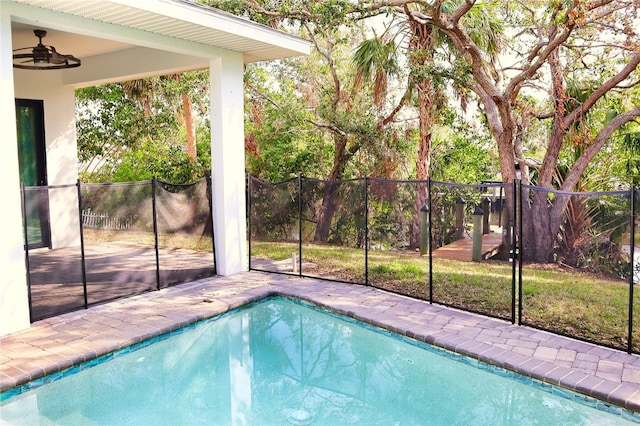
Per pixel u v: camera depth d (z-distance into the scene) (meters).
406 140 12.38
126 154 14.84
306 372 5.00
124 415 4.07
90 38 7.74
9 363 4.45
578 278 5.31
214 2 10.30
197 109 15.34
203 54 7.27
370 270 8.04
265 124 13.42
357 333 5.89
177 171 13.38
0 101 4.95
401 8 10.12
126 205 6.64
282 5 9.98
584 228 5.19
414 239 7.93
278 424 4.00
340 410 4.21
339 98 12.55
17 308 5.18
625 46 9.18
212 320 6.05
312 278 7.70
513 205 5.45
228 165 7.75
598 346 4.84
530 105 11.49
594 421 3.84
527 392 4.35
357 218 8.28
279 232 8.93
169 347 5.46
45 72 9.45
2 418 3.93
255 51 7.79
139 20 5.93
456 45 9.62
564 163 10.77
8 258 5.09
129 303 6.28
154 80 12.98
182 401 4.37
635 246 4.75
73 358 4.59
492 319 5.71
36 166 9.42
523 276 5.94
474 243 6.79
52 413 4.05
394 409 4.23
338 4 9.07
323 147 13.52
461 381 4.75
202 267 7.88
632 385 4.01
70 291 6.50
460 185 5.94
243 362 5.22
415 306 6.23
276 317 6.43
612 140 10.57
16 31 7.23
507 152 9.99
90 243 6.13
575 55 10.41
